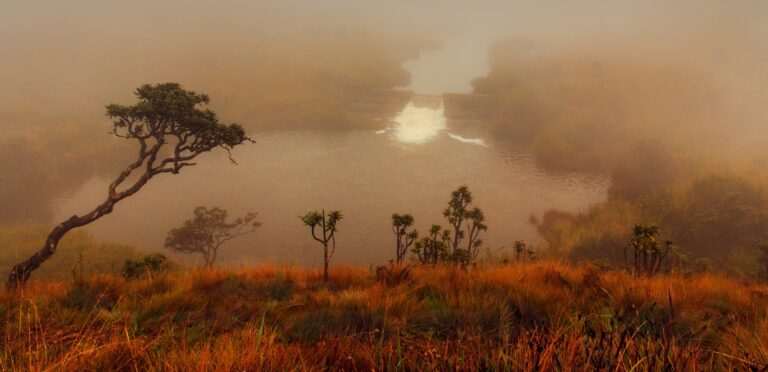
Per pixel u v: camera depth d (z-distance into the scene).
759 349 2.57
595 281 6.69
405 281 7.61
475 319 3.97
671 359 1.93
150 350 2.99
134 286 7.35
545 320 4.02
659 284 6.41
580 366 1.87
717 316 4.61
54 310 5.27
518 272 7.77
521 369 1.88
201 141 15.68
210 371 2.39
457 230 26.84
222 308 5.75
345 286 8.50
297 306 6.17
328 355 2.77
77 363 2.70
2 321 4.67
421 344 3.19
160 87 14.80
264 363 2.45
